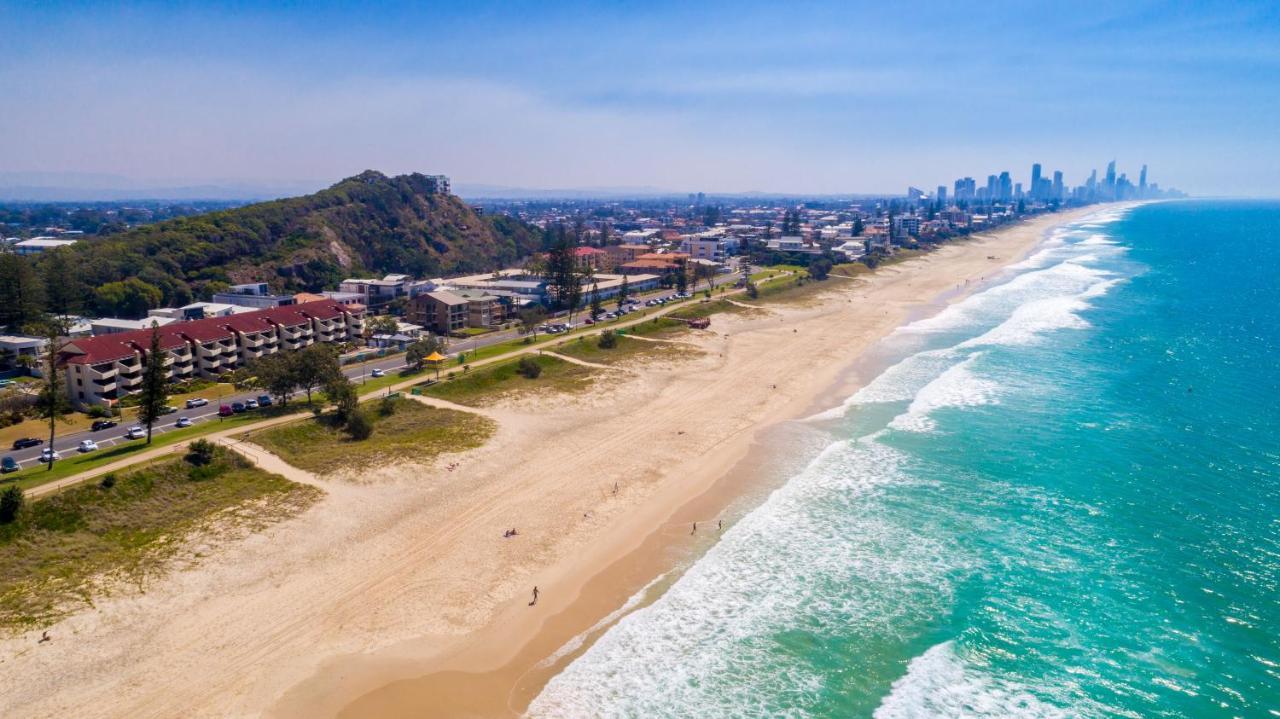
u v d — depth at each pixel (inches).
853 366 4367.6
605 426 3353.8
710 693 1621.6
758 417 3467.0
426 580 2052.2
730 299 6712.6
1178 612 1859.0
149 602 1918.1
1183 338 5007.4
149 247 6697.8
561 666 1712.6
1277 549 2134.6
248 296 5689.0
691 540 2287.2
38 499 2245.3
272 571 2079.2
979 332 5344.5
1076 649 1736.0
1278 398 3550.7
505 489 2650.1
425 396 3659.0
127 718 1533.0
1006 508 2434.8
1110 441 2997.0
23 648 1718.8
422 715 1556.3
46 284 5251.0
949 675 1659.7
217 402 3548.2
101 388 3489.2
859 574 2069.4
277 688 1627.7
